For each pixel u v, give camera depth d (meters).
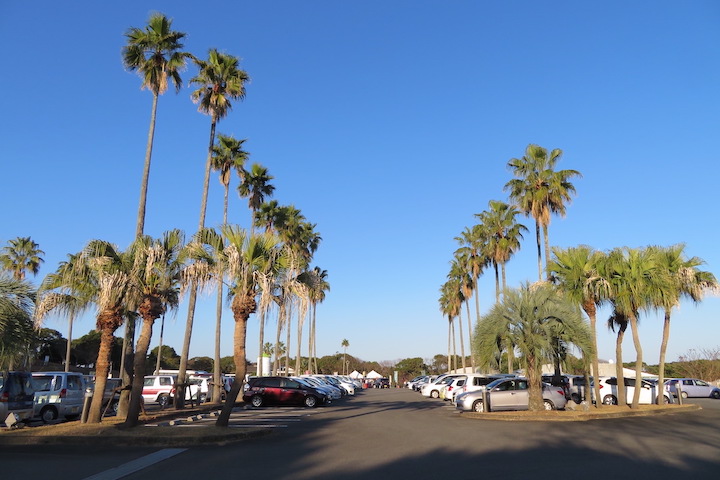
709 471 9.77
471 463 10.75
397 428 17.52
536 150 33.16
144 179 21.45
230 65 28.56
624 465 10.44
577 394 27.58
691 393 40.16
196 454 12.30
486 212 45.97
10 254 43.22
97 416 16.61
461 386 31.66
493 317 21.64
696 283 24.03
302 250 49.44
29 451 12.90
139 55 23.23
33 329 15.56
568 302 21.72
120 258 16.25
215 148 32.88
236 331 16.30
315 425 18.64
